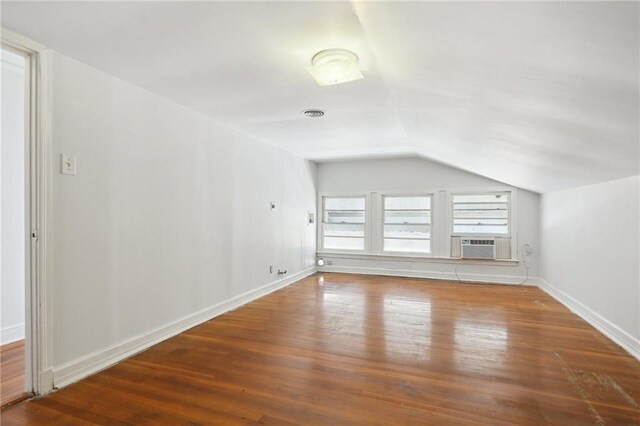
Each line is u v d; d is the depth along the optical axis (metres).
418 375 2.32
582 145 2.19
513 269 5.48
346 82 2.48
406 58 1.85
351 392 2.10
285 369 2.41
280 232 5.13
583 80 1.31
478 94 1.93
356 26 1.73
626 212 2.82
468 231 5.76
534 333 3.15
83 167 2.29
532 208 5.41
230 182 3.92
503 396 2.05
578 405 1.96
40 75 2.02
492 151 3.36
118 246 2.55
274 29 1.79
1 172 2.85
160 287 2.95
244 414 1.87
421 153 5.38
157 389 2.14
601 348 2.80
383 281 5.60
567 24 1.00
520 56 1.32
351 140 4.52
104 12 1.66
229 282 3.91
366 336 3.06
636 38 0.94
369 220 6.29
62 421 1.81
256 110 3.28
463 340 2.96
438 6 1.17
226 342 2.92
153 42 1.97
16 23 1.78
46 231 2.06
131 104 2.65
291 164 5.51
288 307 4.02
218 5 1.58
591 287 3.47
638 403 1.98
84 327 2.30
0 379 2.23
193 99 2.99
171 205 3.06
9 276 2.87
